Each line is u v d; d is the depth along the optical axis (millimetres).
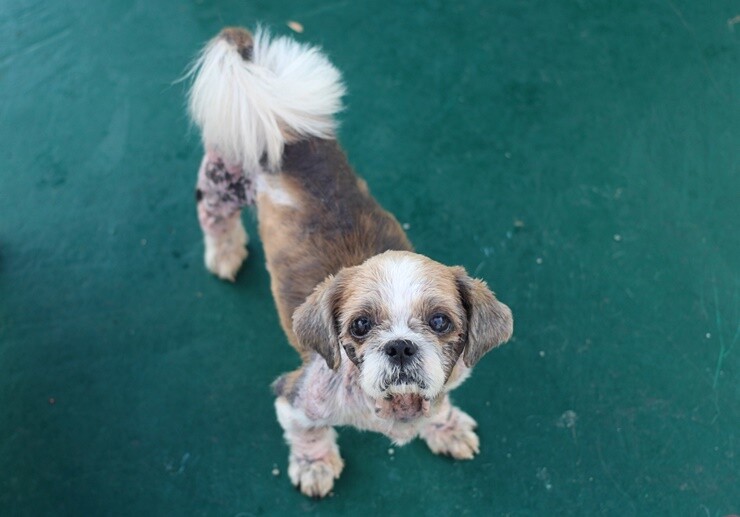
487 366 1054
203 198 1031
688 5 1303
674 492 980
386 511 981
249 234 1144
